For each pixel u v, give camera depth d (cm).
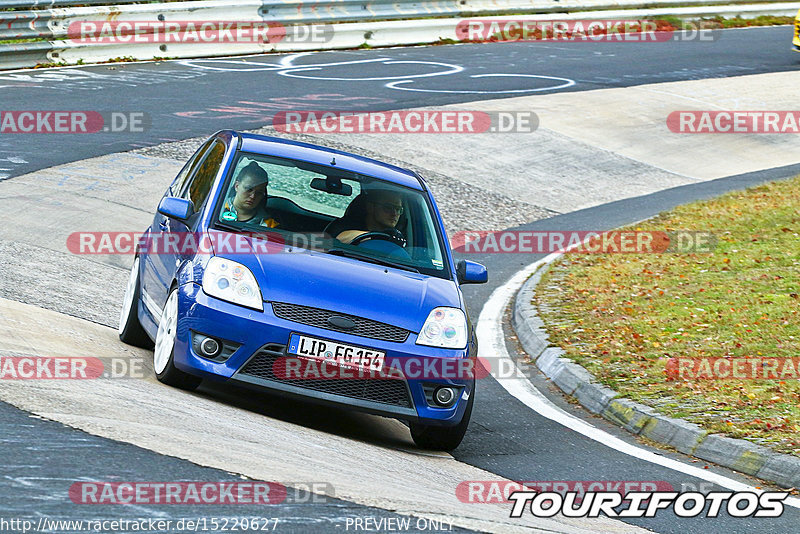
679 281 2828
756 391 1961
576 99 5369
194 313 1506
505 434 1803
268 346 1489
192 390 1606
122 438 1202
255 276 1541
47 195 3058
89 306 2136
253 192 1727
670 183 4466
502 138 4594
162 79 4856
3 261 2306
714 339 2311
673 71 6244
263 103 4566
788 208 3656
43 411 1258
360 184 1811
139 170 3484
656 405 1916
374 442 1595
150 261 1836
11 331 1648
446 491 1322
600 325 2464
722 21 7925
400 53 6147
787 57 6894
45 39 4997
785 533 1359
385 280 1622
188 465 1148
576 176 4375
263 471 1181
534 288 2875
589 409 2022
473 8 6800
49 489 999
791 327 2370
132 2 5412
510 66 6003
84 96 4347
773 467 1623
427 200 1861
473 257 3316
